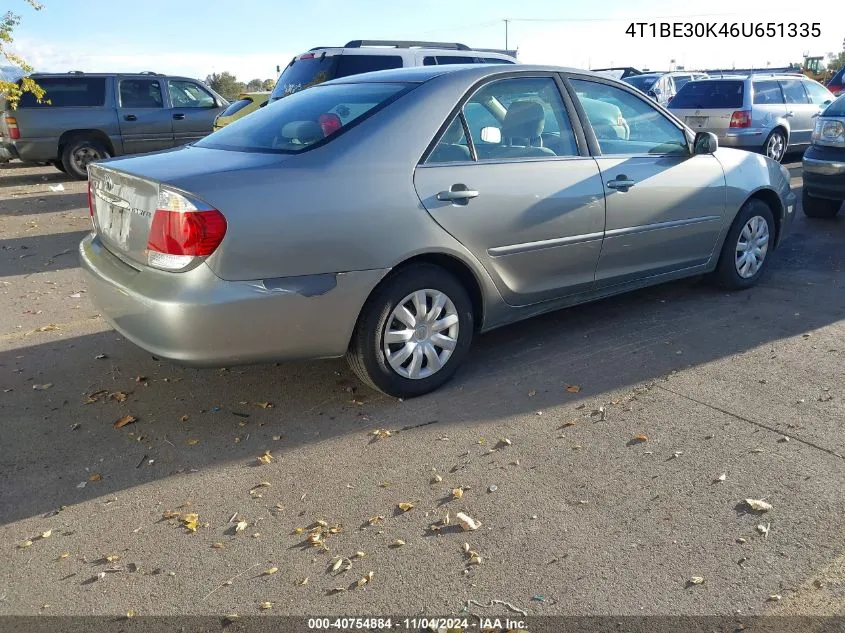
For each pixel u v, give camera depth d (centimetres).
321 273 337
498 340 474
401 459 333
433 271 377
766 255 578
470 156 390
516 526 283
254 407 385
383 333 367
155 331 320
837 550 265
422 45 1050
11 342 478
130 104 1309
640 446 340
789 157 1443
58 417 375
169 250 313
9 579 258
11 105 1172
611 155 455
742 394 390
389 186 354
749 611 238
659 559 263
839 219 834
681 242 504
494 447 341
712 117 1273
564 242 427
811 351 446
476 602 245
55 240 784
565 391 398
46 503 302
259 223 319
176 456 338
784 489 303
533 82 429
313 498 304
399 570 260
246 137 391
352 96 399
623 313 522
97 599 248
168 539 279
